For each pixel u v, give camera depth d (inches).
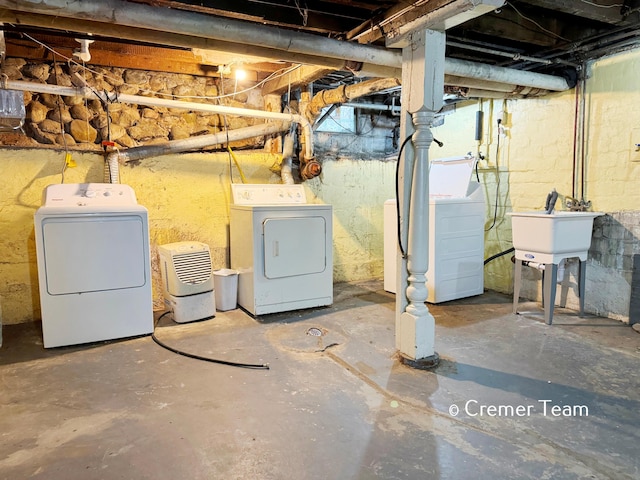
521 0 88.9
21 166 126.5
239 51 97.2
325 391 85.8
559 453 64.9
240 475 60.9
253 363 99.7
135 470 62.2
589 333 116.8
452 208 146.5
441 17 80.8
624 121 122.0
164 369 96.8
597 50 120.9
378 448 66.7
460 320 129.2
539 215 121.0
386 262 167.5
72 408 79.8
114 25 85.6
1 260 126.6
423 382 89.0
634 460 63.0
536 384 87.5
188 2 83.9
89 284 111.0
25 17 79.4
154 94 151.5
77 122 139.6
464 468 61.6
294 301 139.9
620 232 124.5
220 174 154.9
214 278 141.9
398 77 117.0
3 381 90.9
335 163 180.1
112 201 118.9
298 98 173.5
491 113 160.9
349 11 96.4
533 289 149.8
